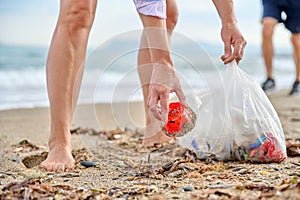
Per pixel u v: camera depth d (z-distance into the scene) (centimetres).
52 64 235
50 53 237
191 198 167
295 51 625
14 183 183
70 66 234
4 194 172
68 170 225
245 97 233
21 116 452
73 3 234
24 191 175
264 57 610
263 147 229
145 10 215
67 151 233
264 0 598
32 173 218
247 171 210
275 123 236
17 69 898
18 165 239
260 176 201
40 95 637
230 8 230
